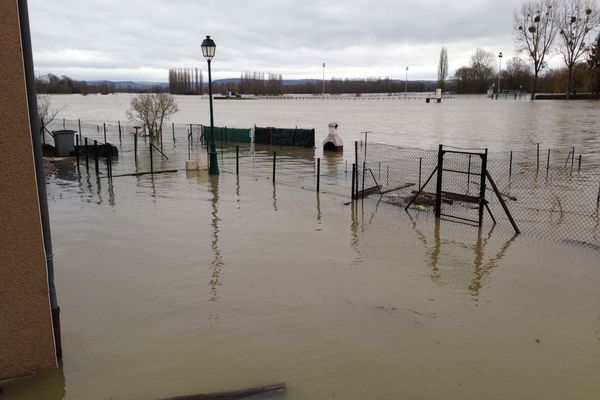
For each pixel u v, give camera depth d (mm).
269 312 7133
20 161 5023
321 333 6523
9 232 5102
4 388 5234
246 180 18625
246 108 120500
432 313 7172
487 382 5473
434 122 61781
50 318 5465
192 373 5586
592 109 77312
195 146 31703
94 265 9008
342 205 14234
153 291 7855
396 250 10141
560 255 9898
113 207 13711
